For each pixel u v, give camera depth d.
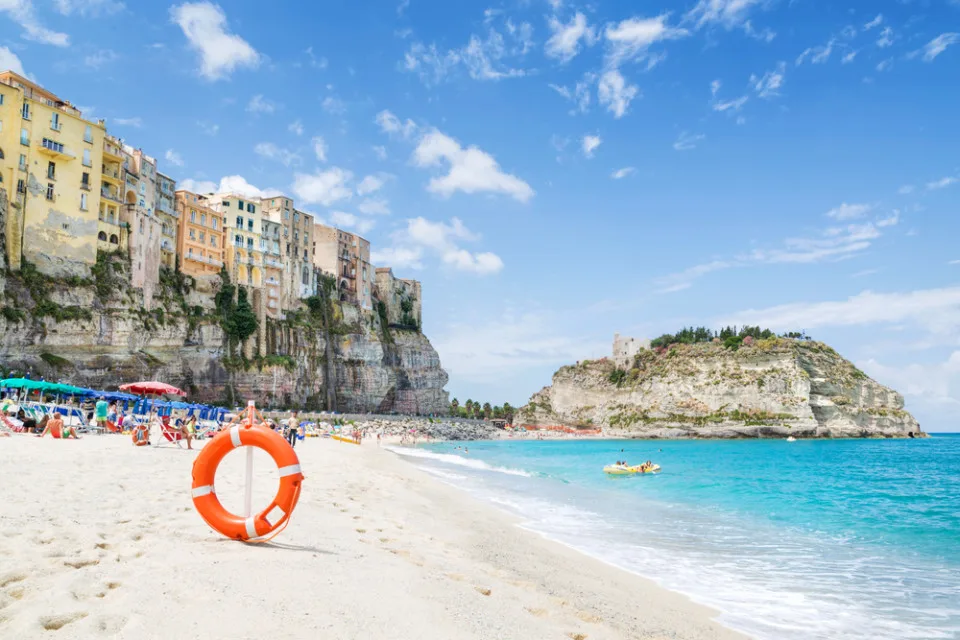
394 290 163.12
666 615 10.73
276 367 107.62
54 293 71.56
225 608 6.39
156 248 88.00
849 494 35.78
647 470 48.84
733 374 172.12
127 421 37.25
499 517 21.58
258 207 112.88
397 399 154.75
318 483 21.53
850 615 11.46
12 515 10.06
